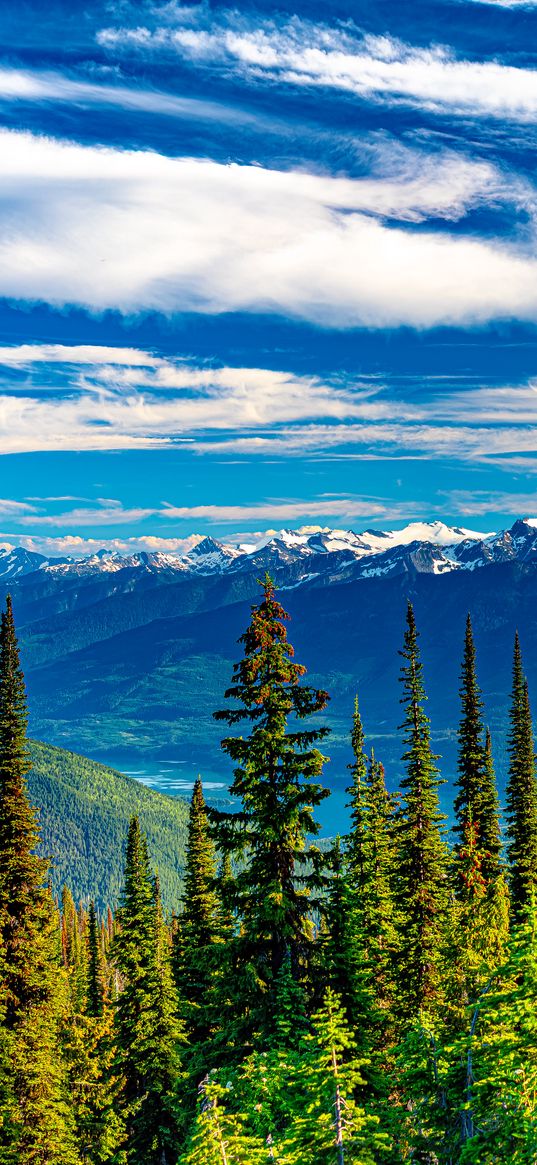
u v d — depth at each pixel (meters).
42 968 41.19
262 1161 17.20
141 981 51.78
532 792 51.53
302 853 29.31
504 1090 17.41
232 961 28.95
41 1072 39.78
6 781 40.91
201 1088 25.73
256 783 28.73
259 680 29.64
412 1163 19.62
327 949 28.62
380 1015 27.95
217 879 29.77
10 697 41.03
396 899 43.59
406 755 44.81
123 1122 51.38
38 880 40.56
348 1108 17.73
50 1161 39.53
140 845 56.84
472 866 42.56
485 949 38.16
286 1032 25.61
